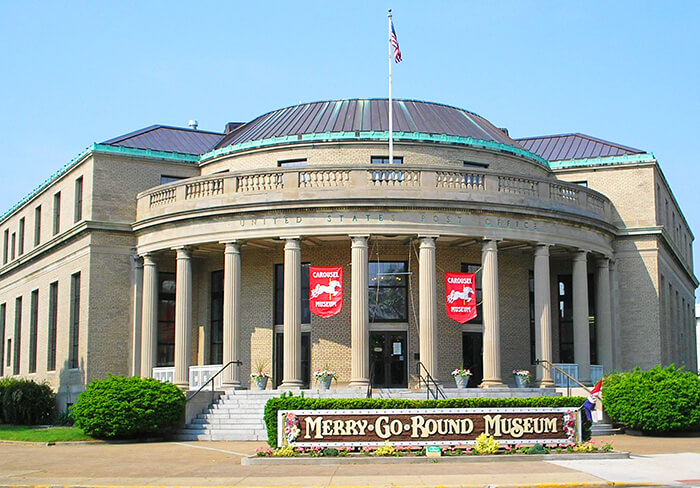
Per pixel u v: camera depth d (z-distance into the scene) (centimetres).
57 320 5081
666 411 3378
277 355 4419
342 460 2436
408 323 4309
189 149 5250
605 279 4697
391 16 4488
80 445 3297
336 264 4347
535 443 2578
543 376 4119
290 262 3978
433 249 3972
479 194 4038
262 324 4450
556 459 2455
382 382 4266
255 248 4447
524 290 4631
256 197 4047
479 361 4438
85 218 4722
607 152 5353
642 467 2303
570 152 5459
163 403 3416
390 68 4403
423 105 5203
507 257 4594
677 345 5800
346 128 4734
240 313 4219
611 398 3569
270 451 2516
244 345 4475
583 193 4456
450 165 4309
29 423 4831
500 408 2595
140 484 2097
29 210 5938
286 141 4594
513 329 4547
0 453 2967
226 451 2938
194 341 4778
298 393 3728
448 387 4297
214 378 3947
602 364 4600
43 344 5300
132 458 2730
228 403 3728
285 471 2283
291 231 3991
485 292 4038
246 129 5319
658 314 4875
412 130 4769
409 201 3938
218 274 4731
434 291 3950
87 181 4775
